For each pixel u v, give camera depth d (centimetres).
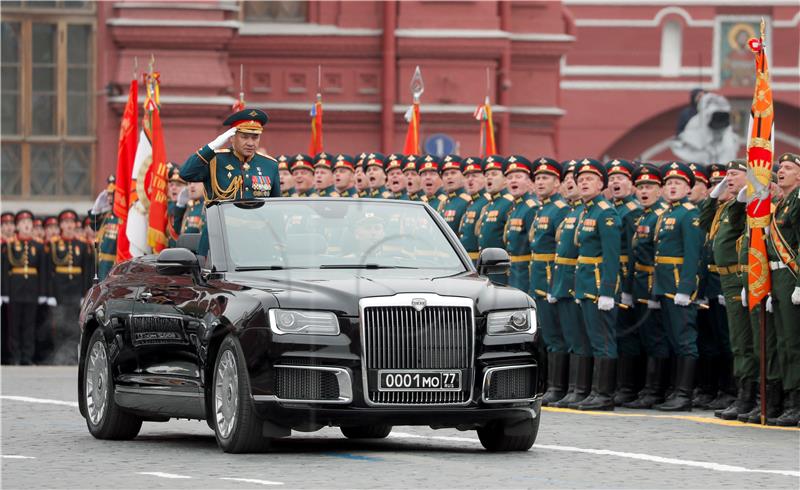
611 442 2539
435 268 2473
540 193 3419
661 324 3341
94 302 2684
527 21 5775
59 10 5538
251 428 2275
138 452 2383
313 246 2469
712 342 3331
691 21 7475
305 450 2384
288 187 3978
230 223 2494
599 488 2017
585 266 3244
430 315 2267
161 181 3922
